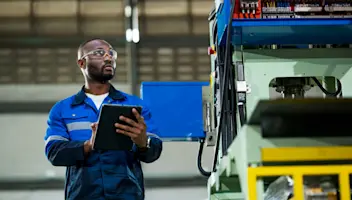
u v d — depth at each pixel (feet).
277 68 9.89
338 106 6.70
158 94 12.10
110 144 9.31
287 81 10.19
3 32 24.34
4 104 24.20
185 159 24.20
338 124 7.02
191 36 24.61
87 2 24.49
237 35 9.70
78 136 10.01
